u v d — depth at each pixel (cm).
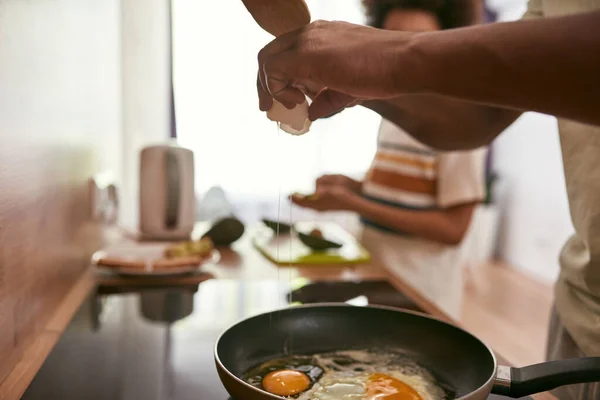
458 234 150
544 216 357
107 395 67
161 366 74
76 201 104
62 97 93
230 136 265
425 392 66
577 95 42
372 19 152
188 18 253
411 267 156
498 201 410
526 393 59
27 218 76
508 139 402
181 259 114
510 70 43
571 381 58
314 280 114
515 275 367
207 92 259
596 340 78
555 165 343
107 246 135
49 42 85
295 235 151
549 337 93
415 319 74
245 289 106
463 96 47
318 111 69
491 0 386
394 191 157
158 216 142
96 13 126
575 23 42
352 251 136
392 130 163
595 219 78
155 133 223
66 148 96
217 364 58
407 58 48
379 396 64
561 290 87
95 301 97
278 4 58
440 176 151
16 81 72
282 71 58
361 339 75
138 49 220
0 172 67
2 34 67
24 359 74
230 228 141
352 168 301
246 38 258
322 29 56
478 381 64
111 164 155
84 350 78
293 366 71
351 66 52
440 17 143
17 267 72
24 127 74
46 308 85
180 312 93
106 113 143
